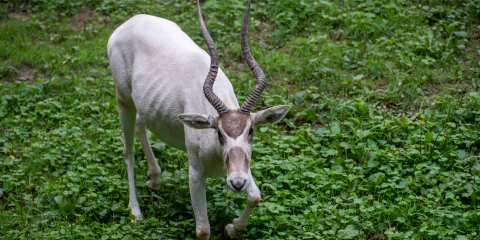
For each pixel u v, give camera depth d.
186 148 4.96
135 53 5.44
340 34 8.98
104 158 6.56
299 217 5.21
